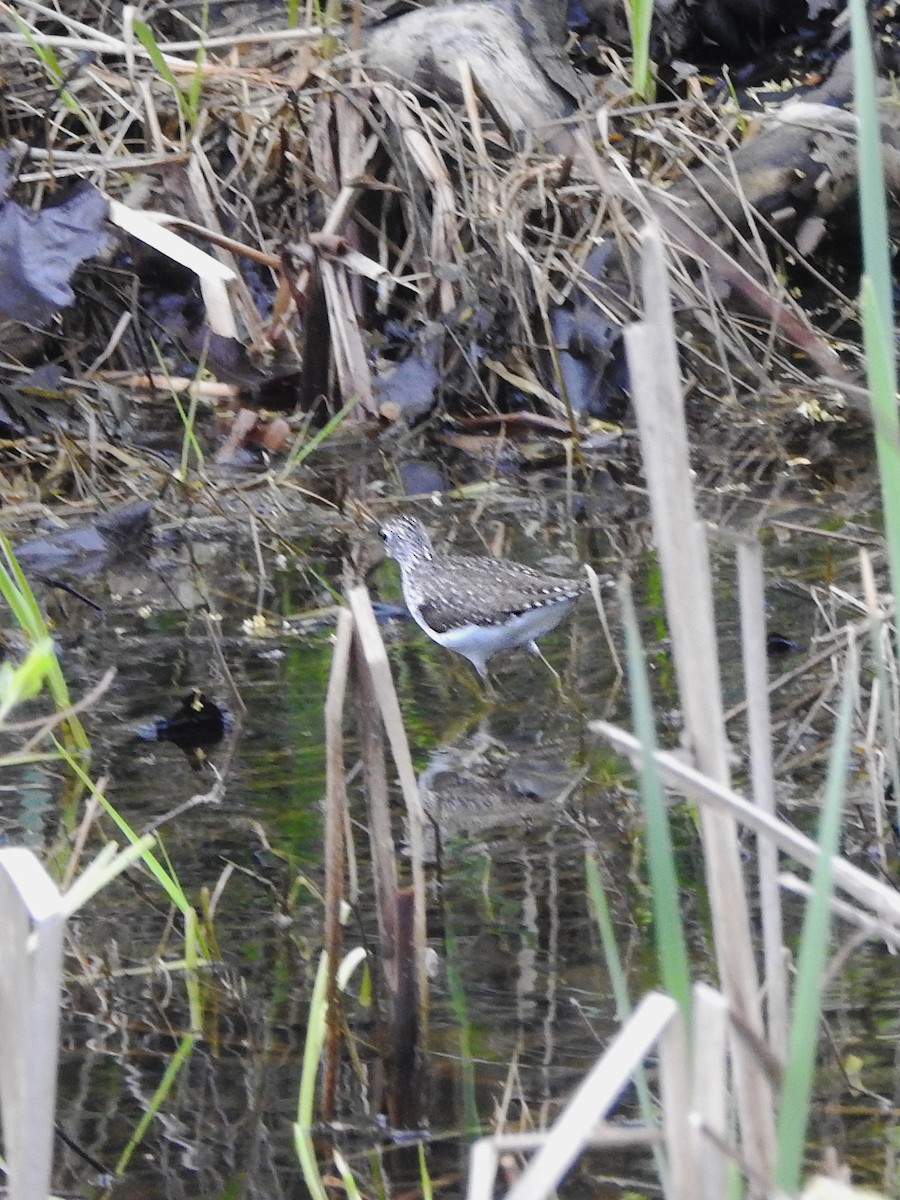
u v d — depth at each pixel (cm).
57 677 946
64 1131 658
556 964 757
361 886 840
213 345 1565
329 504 1430
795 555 1245
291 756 995
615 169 1603
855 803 878
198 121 1661
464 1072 677
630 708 1043
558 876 845
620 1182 612
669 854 440
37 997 459
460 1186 617
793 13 2067
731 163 1612
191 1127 659
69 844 888
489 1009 720
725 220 1583
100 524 1363
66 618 1230
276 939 800
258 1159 638
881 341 466
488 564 1145
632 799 932
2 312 1466
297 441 1513
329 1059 666
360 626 666
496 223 1586
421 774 971
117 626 1211
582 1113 418
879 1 2041
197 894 839
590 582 1137
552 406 1579
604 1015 714
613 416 1597
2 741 1029
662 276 459
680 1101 452
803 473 1436
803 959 423
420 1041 671
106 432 1533
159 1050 714
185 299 1675
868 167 470
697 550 473
